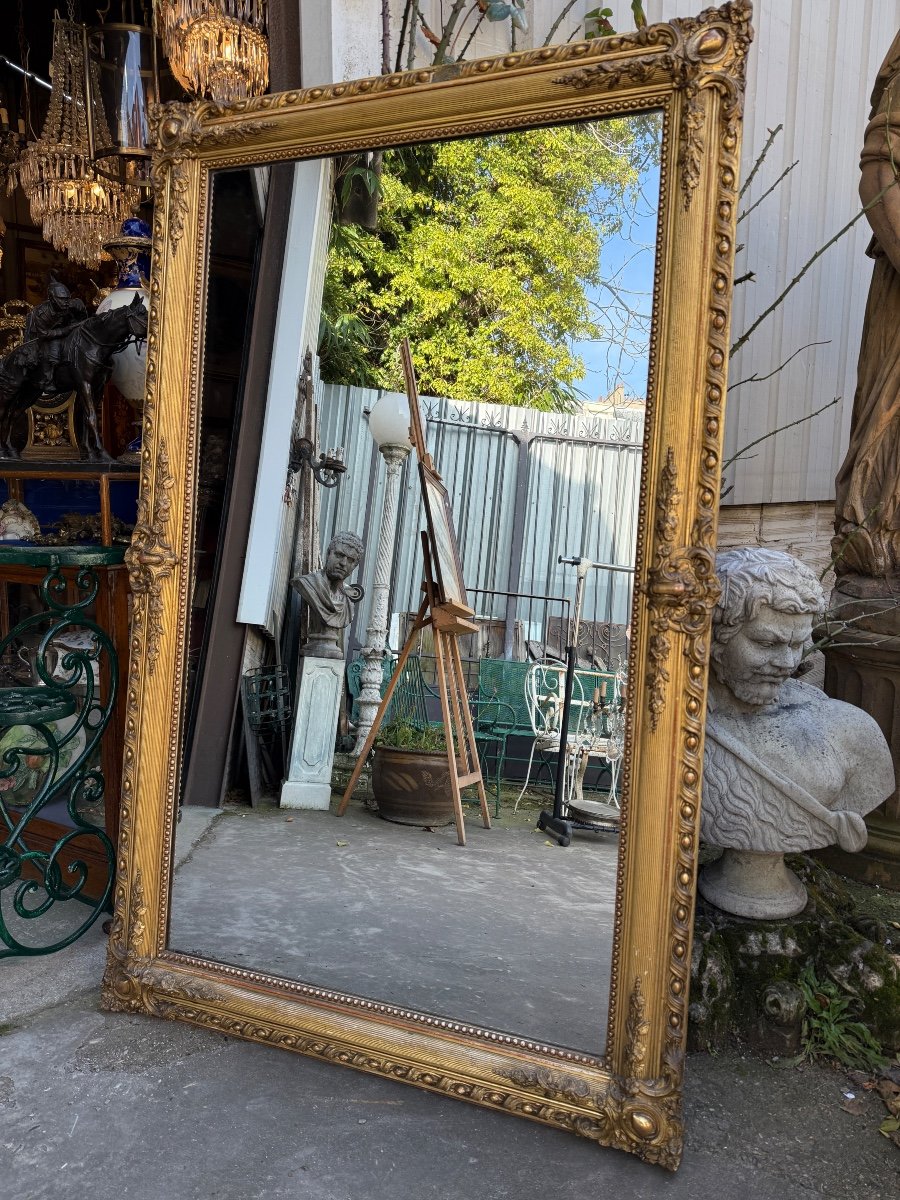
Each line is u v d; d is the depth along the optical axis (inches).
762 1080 74.4
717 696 81.4
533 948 72.5
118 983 81.6
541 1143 66.5
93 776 94.6
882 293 99.9
